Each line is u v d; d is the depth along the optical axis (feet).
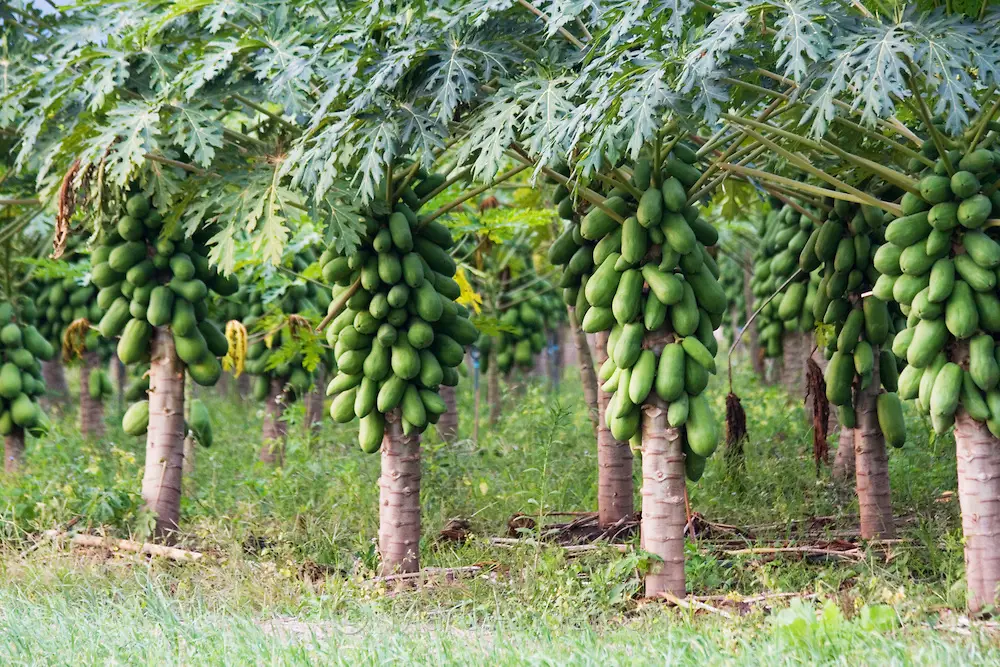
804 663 34.60
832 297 55.31
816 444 58.44
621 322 47.73
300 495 65.72
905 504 62.80
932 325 44.57
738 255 127.44
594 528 61.82
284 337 80.59
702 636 38.75
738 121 46.93
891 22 42.98
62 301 99.30
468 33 48.91
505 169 58.80
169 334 61.93
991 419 43.91
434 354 54.95
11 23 60.34
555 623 43.47
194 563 53.98
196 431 69.15
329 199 49.93
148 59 53.88
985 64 37.93
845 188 45.85
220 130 51.80
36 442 88.79
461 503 66.74
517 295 113.60
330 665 36.37
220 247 51.11
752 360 134.00
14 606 44.78
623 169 50.21
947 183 43.14
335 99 48.49
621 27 40.57
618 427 49.16
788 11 38.42
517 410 103.24
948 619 42.70
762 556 53.83
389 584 53.06
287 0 52.75
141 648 38.27
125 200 58.75
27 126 55.72
